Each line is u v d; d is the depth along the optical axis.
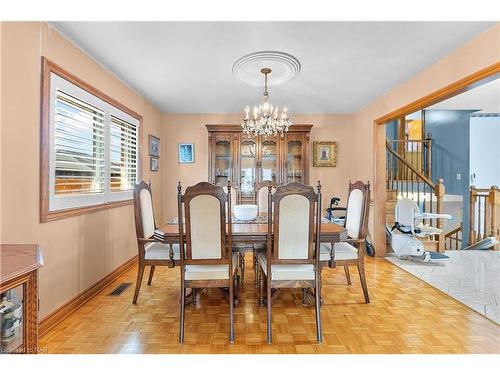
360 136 4.33
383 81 3.08
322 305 2.30
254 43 2.23
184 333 1.87
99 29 2.02
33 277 1.13
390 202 4.31
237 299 2.37
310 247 1.84
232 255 2.00
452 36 2.11
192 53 2.41
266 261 1.93
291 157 4.34
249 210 2.38
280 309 2.23
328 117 4.63
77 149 2.29
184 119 4.60
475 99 4.58
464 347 1.71
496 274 3.08
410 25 1.96
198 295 2.51
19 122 1.68
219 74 2.90
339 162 4.64
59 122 2.07
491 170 6.00
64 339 1.78
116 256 2.95
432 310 2.21
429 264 3.45
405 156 5.20
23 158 1.71
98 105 2.58
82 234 2.33
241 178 4.27
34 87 1.80
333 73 2.86
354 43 2.23
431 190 4.46
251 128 3.05
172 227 2.21
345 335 1.85
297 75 2.92
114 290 2.61
